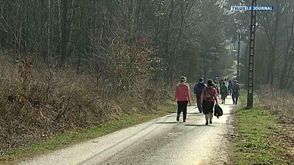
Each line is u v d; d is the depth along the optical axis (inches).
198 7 1854.1
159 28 1636.3
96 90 671.8
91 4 1346.0
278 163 324.5
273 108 850.8
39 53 1061.1
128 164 313.9
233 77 3545.8
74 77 663.8
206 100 603.2
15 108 454.0
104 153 359.3
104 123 589.6
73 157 341.4
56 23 1346.0
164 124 602.9
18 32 1192.2
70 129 512.1
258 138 457.1
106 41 946.7
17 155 348.5
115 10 1179.9
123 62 826.2
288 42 2103.8
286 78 2335.1
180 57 2140.7
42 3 1266.0
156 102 944.3
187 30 1878.7
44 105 508.1
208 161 328.5
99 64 821.9
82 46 1411.2
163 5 1545.3
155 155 350.3
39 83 522.9
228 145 408.5
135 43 893.8
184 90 645.3
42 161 324.5
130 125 597.0
